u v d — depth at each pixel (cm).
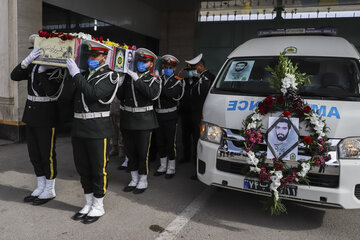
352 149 269
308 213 334
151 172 465
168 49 1302
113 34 980
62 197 354
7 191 363
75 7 788
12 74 325
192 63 448
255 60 379
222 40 1255
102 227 289
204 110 341
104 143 298
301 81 307
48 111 324
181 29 1273
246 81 359
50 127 327
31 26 606
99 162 297
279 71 306
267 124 291
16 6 576
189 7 1213
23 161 480
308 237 283
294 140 278
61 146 596
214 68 1276
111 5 948
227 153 302
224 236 280
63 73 316
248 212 332
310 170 273
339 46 371
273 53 378
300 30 419
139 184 379
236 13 1239
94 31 879
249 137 286
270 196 289
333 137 274
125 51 332
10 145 578
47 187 338
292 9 1175
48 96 320
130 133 373
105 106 298
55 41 292
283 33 427
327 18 1137
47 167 333
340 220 319
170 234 280
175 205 345
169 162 439
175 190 392
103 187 303
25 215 307
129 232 282
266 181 283
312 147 273
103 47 284
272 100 291
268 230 294
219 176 306
